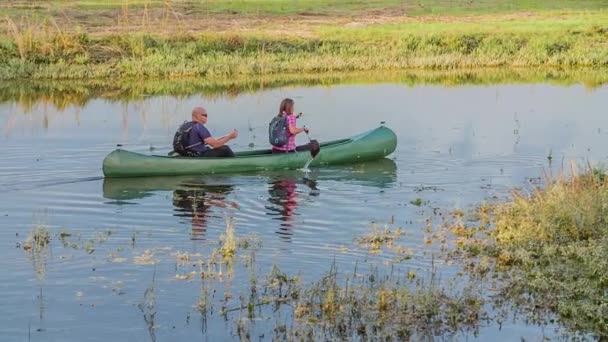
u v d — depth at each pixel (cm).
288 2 6981
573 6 6788
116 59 4444
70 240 1778
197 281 1547
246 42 4791
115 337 1329
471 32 5288
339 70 4488
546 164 2452
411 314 1401
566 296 1464
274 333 1344
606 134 2858
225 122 3073
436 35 5094
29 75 4169
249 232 1836
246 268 1612
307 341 1307
